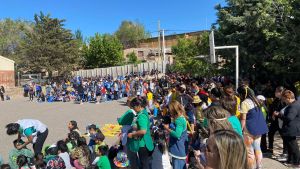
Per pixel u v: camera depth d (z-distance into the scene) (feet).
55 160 23.41
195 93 36.11
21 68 191.52
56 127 54.34
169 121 26.05
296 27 43.73
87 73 201.57
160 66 179.73
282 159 27.78
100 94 106.11
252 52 54.19
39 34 190.49
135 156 23.65
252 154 19.29
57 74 199.62
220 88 27.66
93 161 24.40
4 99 129.70
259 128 21.44
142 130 22.65
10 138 45.62
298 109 25.45
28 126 26.08
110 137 43.57
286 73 48.80
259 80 55.42
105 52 219.20
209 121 11.44
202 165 10.79
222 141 6.79
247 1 59.57
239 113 21.59
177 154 20.54
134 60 231.30
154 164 24.25
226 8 62.54
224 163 6.70
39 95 115.75
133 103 23.31
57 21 193.47
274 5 46.50
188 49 167.94
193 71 106.93
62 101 111.86
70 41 197.98
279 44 45.70
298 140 32.63
